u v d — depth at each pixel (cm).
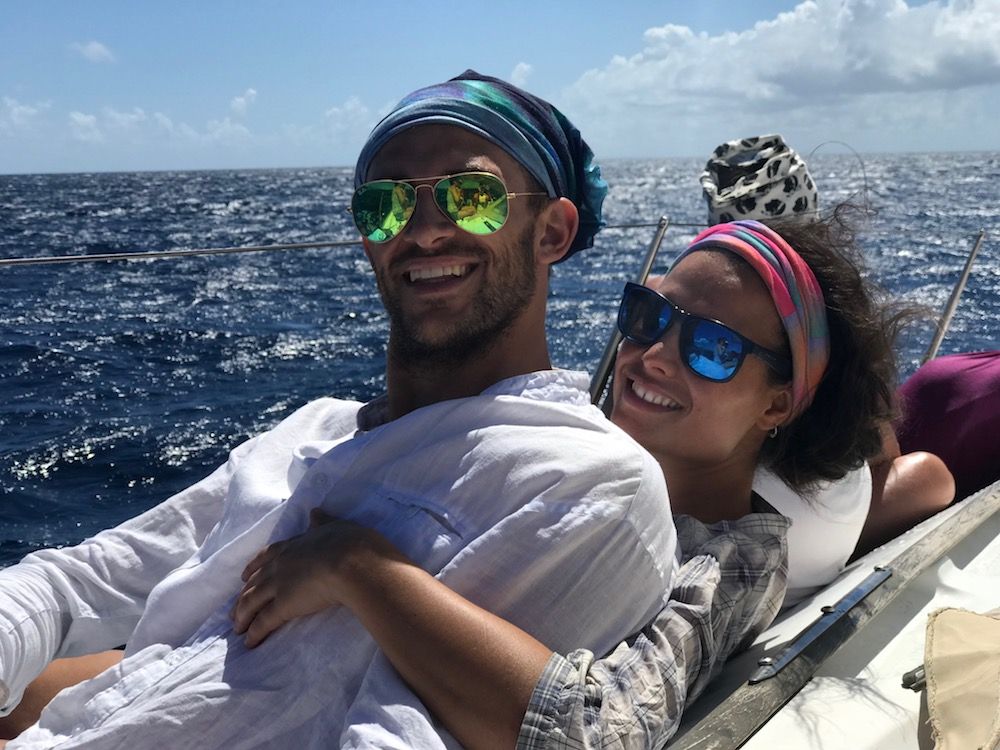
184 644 64
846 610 75
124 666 63
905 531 108
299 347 533
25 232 1359
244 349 523
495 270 64
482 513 60
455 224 63
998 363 131
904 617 81
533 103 68
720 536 71
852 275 80
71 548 79
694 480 81
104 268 913
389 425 64
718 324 76
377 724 52
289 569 57
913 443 132
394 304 67
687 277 79
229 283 825
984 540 96
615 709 53
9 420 350
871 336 79
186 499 80
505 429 61
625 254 1062
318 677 57
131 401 391
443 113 64
